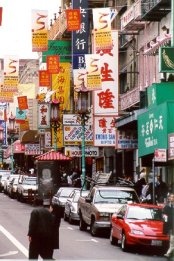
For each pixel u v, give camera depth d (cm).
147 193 4059
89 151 5575
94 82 4597
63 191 4781
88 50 6481
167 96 3878
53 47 7306
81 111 4916
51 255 2038
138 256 2869
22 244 3195
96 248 3122
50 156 5797
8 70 4338
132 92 5003
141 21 5100
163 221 2938
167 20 4650
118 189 3750
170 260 2486
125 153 5941
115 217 3238
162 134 3697
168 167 4453
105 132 5184
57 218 2061
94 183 4466
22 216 4850
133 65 5569
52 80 6975
